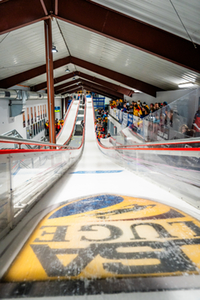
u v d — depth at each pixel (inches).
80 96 1956.2
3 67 383.2
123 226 78.5
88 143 747.4
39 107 794.2
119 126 590.9
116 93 883.4
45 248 64.3
